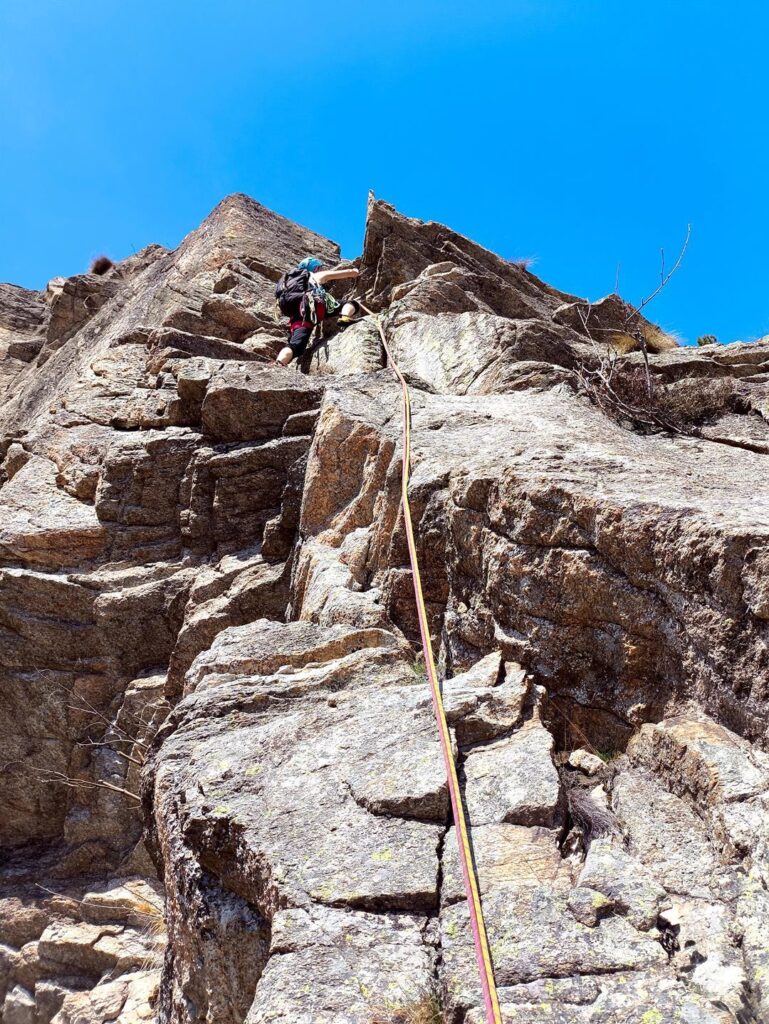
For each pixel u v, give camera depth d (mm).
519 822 3422
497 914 2980
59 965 7648
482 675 4473
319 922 3047
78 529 8711
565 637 4539
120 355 11305
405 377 8562
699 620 3875
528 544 4781
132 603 8289
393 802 3523
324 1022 2688
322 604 6094
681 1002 2580
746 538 3682
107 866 8109
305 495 7211
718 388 7770
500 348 8805
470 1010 2652
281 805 3676
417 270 13055
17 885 8133
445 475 5820
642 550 4195
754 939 2752
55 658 8414
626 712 4234
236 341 13055
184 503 8703
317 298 11141
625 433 6848
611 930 2877
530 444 6098
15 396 19891
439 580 5727
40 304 25891
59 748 8391
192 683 5293
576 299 15414
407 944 2947
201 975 3613
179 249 18516
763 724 3512
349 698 4543
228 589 7922
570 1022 2557
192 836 3744
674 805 3559
